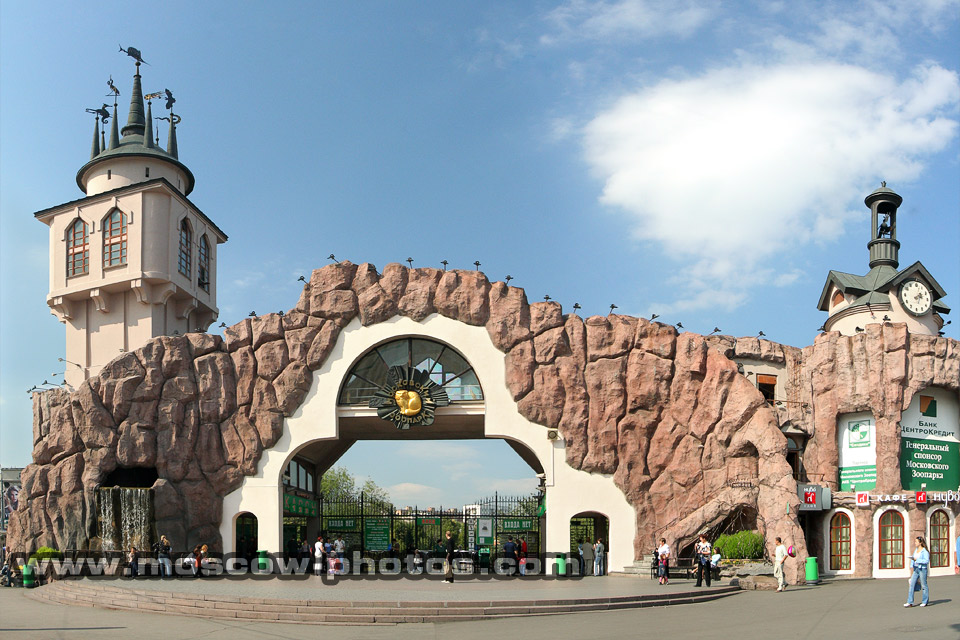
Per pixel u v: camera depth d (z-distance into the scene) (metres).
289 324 43.41
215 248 55.91
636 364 41.72
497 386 42.06
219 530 41.75
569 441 41.19
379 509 48.28
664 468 40.66
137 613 29.25
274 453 42.38
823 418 41.19
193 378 42.81
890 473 38.41
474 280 43.06
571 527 50.06
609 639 22.56
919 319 42.91
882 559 38.47
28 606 31.88
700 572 33.38
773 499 37.41
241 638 23.72
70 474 41.06
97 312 49.69
